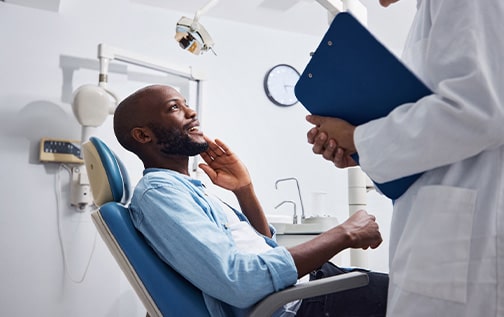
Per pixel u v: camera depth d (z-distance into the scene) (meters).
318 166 3.49
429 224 0.86
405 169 0.86
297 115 3.49
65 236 2.60
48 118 2.66
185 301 1.06
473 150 0.80
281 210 3.30
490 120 0.77
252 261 1.06
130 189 1.37
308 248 1.12
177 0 3.03
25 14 2.70
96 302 2.61
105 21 2.91
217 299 1.11
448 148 0.81
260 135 3.33
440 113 0.81
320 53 0.95
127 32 2.97
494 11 0.84
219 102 3.23
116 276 2.68
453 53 0.84
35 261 2.51
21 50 2.66
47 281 2.52
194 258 1.05
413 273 0.86
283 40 3.54
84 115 2.52
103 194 1.22
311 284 1.06
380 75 0.90
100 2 2.91
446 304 0.82
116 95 2.62
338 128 1.00
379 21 3.44
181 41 2.44
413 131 0.83
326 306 1.40
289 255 1.09
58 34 2.75
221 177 1.60
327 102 1.01
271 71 3.43
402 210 0.96
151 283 1.06
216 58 3.27
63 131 2.68
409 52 1.02
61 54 2.74
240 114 3.29
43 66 2.69
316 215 2.82
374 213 3.64
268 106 3.40
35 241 2.53
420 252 0.86
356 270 1.44
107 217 1.11
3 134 2.55
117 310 2.65
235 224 1.37
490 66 0.82
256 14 3.30
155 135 1.40
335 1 2.01
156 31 3.07
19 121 2.60
